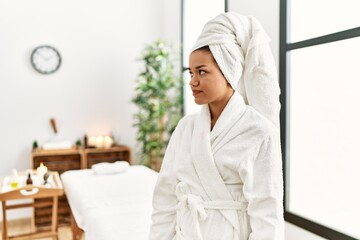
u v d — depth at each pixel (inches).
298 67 90.5
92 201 86.7
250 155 29.8
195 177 32.4
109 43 149.6
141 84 139.6
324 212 86.8
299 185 93.0
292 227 89.2
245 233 30.9
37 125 139.4
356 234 79.8
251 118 31.3
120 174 115.0
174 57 155.5
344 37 73.6
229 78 30.6
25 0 135.2
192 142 32.8
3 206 94.9
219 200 31.1
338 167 83.0
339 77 81.2
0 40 132.4
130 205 84.4
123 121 153.0
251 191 29.5
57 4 140.3
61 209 131.1
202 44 30.5
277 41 90.4
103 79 149.1
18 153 137.1
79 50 144.6
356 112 78.1
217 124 31.9
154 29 158.2
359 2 75.2
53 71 140.3
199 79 30.7
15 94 135.7
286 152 91.6
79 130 145.9
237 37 31.9
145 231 68.6
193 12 147.3
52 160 133.7
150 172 119.0
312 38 81.0
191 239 31.0
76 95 144.9
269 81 33.1
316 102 86.9
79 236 99.9
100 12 147.6
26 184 97.8
